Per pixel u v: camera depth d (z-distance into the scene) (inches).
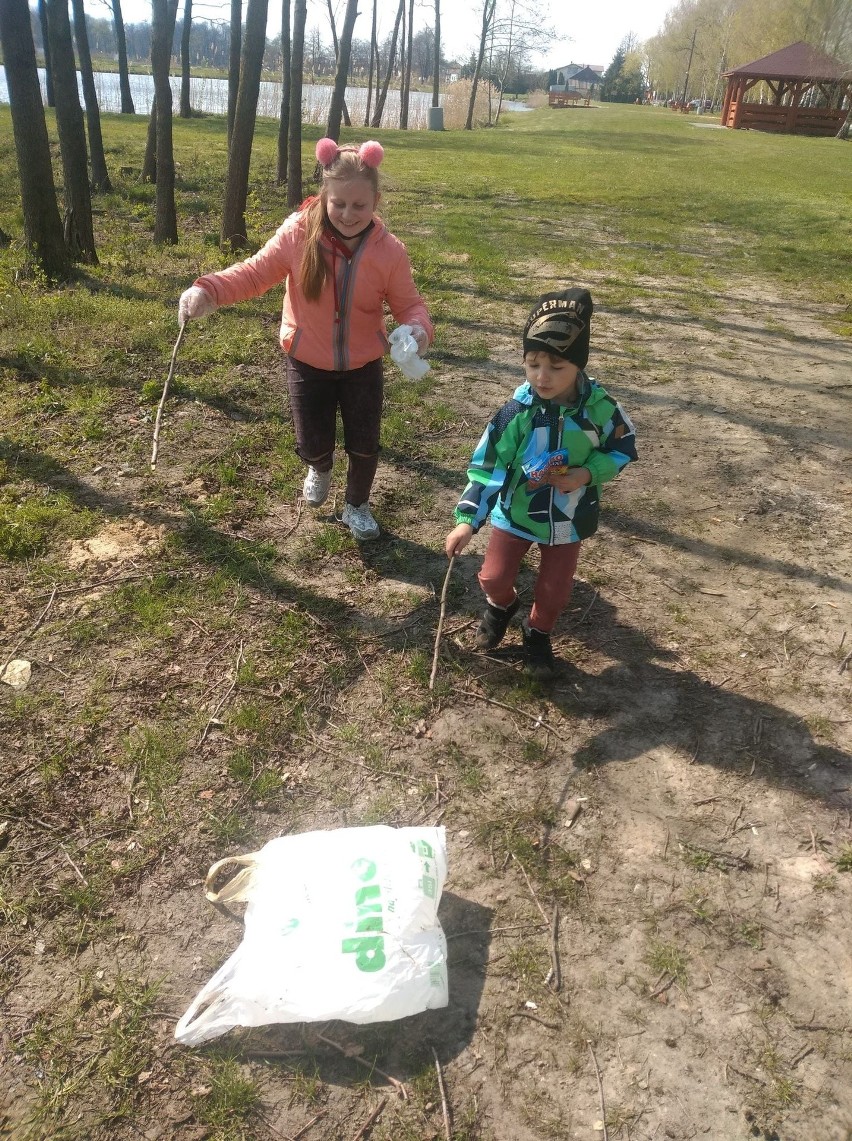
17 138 305.1
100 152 524.4
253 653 133.3
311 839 92.4
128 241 402.6
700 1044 83.7
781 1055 82.8
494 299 345.4
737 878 100.6
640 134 1456.7
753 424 230.4
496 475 117.0
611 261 430.6
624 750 118.6
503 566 124.3
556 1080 80.9
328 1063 81.7
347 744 118.3
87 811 106.2
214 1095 78.8
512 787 112.6
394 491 185.0
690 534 173.6
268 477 185.6
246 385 231.5
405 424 216.8
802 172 918.4
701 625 145.3
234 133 371.2
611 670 133.9
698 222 561.6
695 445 216.1
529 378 110.7
